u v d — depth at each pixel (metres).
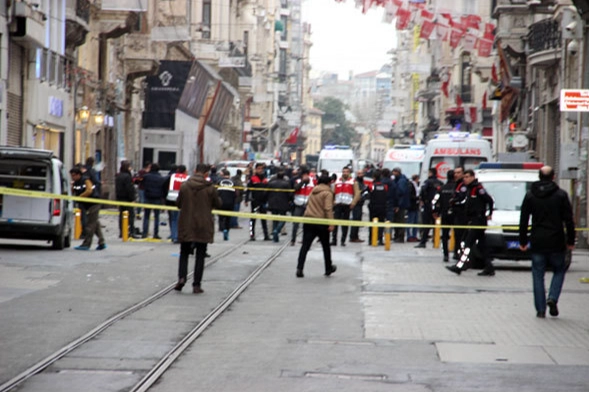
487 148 48.53
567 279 28.14
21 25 47.84
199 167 23.50
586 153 34.78
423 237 39.78
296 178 47.03
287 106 180.88
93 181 36.41
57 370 13.78
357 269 30.00
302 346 16.08
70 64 60.84
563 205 20.09
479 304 21.98
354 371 14.07
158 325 18.00
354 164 84.75
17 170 33.28
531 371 14.37
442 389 12.97
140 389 12.56
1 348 15.36
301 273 27.48
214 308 20.53
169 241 39.91
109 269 27.73
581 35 42.81
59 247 33.59
